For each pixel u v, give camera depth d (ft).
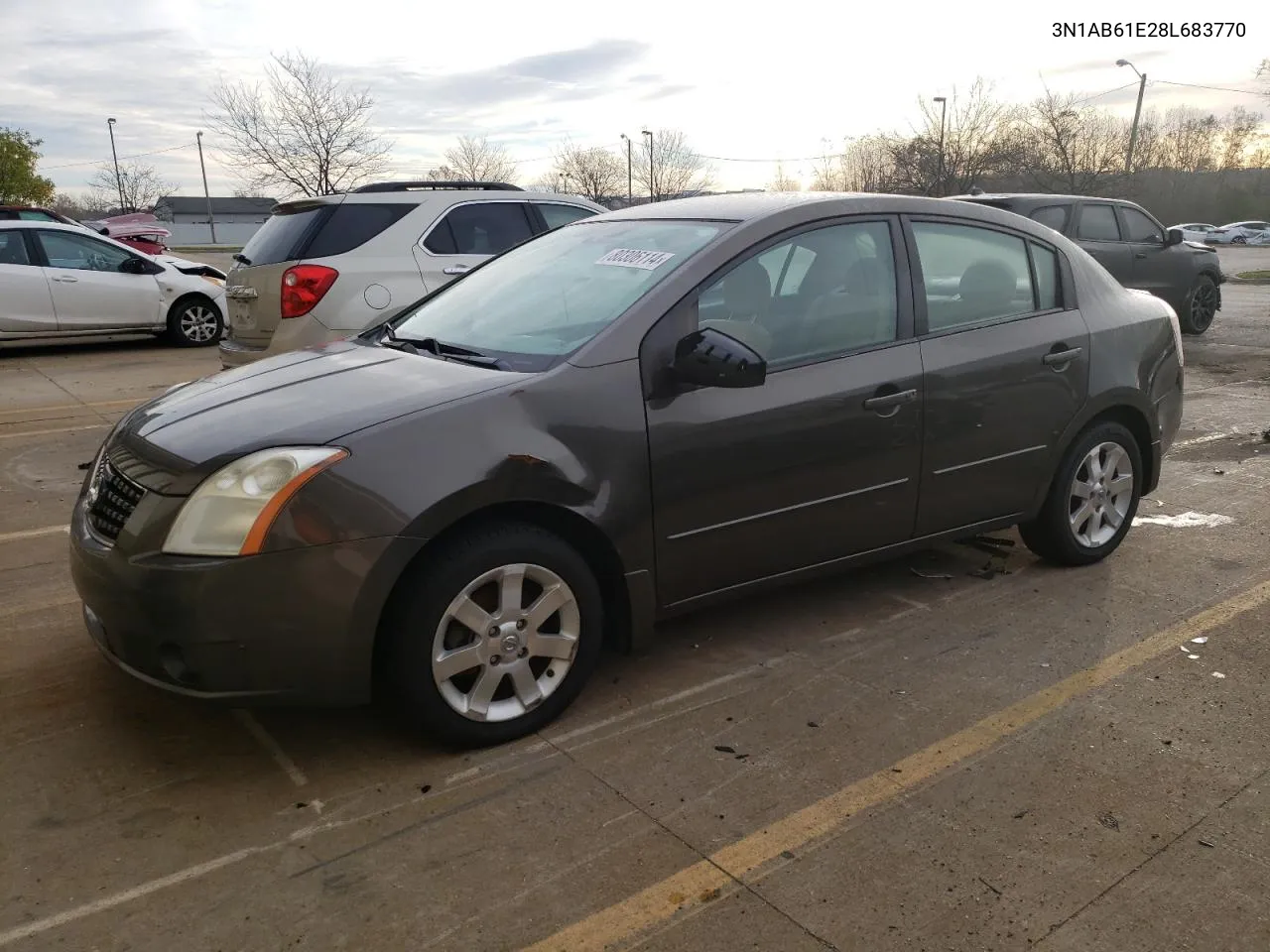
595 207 27.20
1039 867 8.43
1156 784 9.62
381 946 7.57
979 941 7.59
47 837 8.80
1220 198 175.01
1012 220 14.17
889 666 12.12
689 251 11.60
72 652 12.40
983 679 11.79
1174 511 18.22
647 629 11.13
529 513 10.16
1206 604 13.96
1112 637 12.92
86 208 231.71
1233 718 10.85
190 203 271.28
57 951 7.48
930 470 12.91
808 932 7.71
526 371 10.53
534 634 10.30
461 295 13.62
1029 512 14.35
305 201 23.15
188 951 7.51
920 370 12.57
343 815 9.16
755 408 11.27
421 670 9.64
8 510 18.47
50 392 31.27
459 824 9.04
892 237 12.78
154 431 10.18
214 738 10.48
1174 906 7.95
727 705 11.19
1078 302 14.55
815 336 11.98
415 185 25.03
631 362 10.62
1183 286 41.19
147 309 41.19
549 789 9.58
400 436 9.43
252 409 10.16
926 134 109.70
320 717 10.93
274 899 8.06
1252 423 25.52
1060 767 9.94
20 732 10.52
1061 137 95.35
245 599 8.91
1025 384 13.62
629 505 10.53
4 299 38.06
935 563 15.62
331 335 22.13
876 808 9.27
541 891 8.19
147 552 9.13
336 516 9.05
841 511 12.23
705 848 8.71
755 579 11.87
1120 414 15.25
